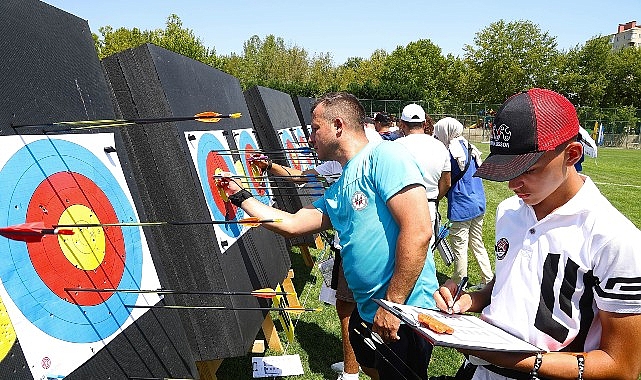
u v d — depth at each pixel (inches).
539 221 56.6
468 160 173.3
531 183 53.0
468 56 1683.1
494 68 1625.2
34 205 59.3
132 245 78.2
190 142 97.7
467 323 62.3
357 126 87.4
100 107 77.5
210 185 102.6
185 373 82.2
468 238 187.3
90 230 68.4
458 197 175.9
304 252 217.8
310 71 1873.8
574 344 55.0
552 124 51.1
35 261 57.7
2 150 56.6
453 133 176.6
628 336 49.1
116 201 76.4
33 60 64.5
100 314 66.3
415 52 1953.7
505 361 53.7
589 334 54.1
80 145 71.1
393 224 81.0
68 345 59.3
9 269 53.9
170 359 79.2
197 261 93.2
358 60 2591.0
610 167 668.1
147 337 75.1
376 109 1300.4
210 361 103.6
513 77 1604.3
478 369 65.7
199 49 1198.9
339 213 86.1
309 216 95.3
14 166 57.7
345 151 87.4
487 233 285.7
